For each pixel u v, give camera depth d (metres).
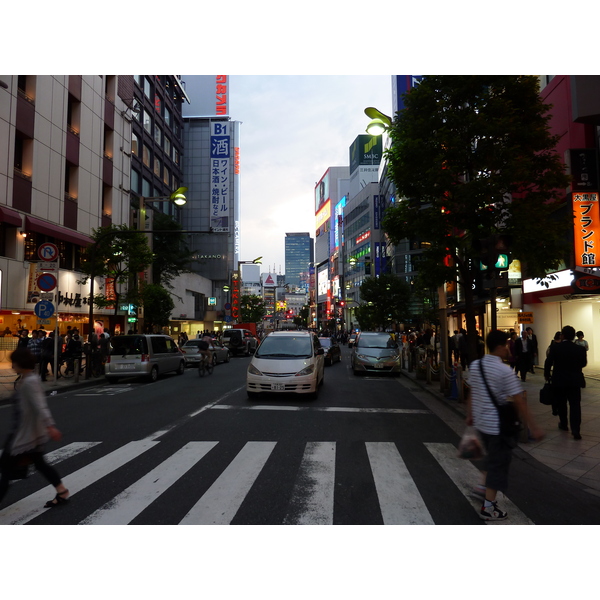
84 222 25.91
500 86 9.52
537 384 13.85
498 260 7.81
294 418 9.07
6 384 14.22
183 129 56.44
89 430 8.07
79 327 26.09
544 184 9.43
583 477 5.52
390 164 10.41
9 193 20.05
